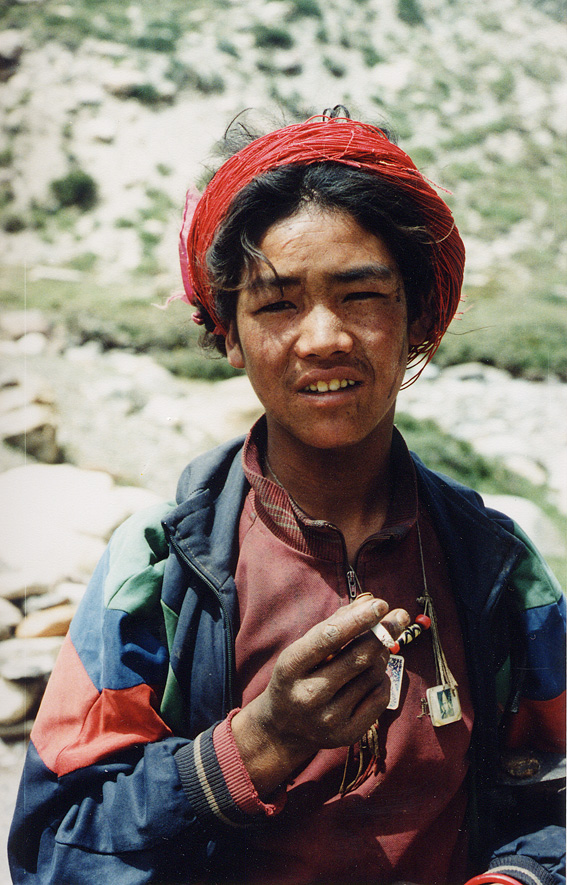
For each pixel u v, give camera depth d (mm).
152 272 9914
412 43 15102
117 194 11469
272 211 943
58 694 1050
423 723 1004
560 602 1159
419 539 1085
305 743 918
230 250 979
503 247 10773
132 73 12867
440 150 12953
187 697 1046
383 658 908
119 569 1078
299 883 987
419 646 1029
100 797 1000
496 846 1085
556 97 14836
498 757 1096
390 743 993
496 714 1068
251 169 979
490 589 1086
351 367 934
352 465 1023
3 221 10828
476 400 5906
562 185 12484
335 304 935
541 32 16297
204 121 12656
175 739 1018
